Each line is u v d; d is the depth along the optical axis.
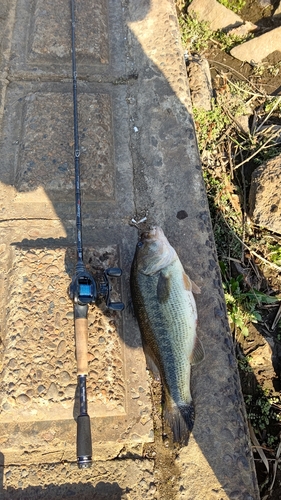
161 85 1.10
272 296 1.15
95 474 0.76
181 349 0.79
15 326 0.81
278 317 1.12
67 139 0.99
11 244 0.90
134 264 0.84
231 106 1.39
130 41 1.16
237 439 0.78
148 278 0.81
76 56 1.10
